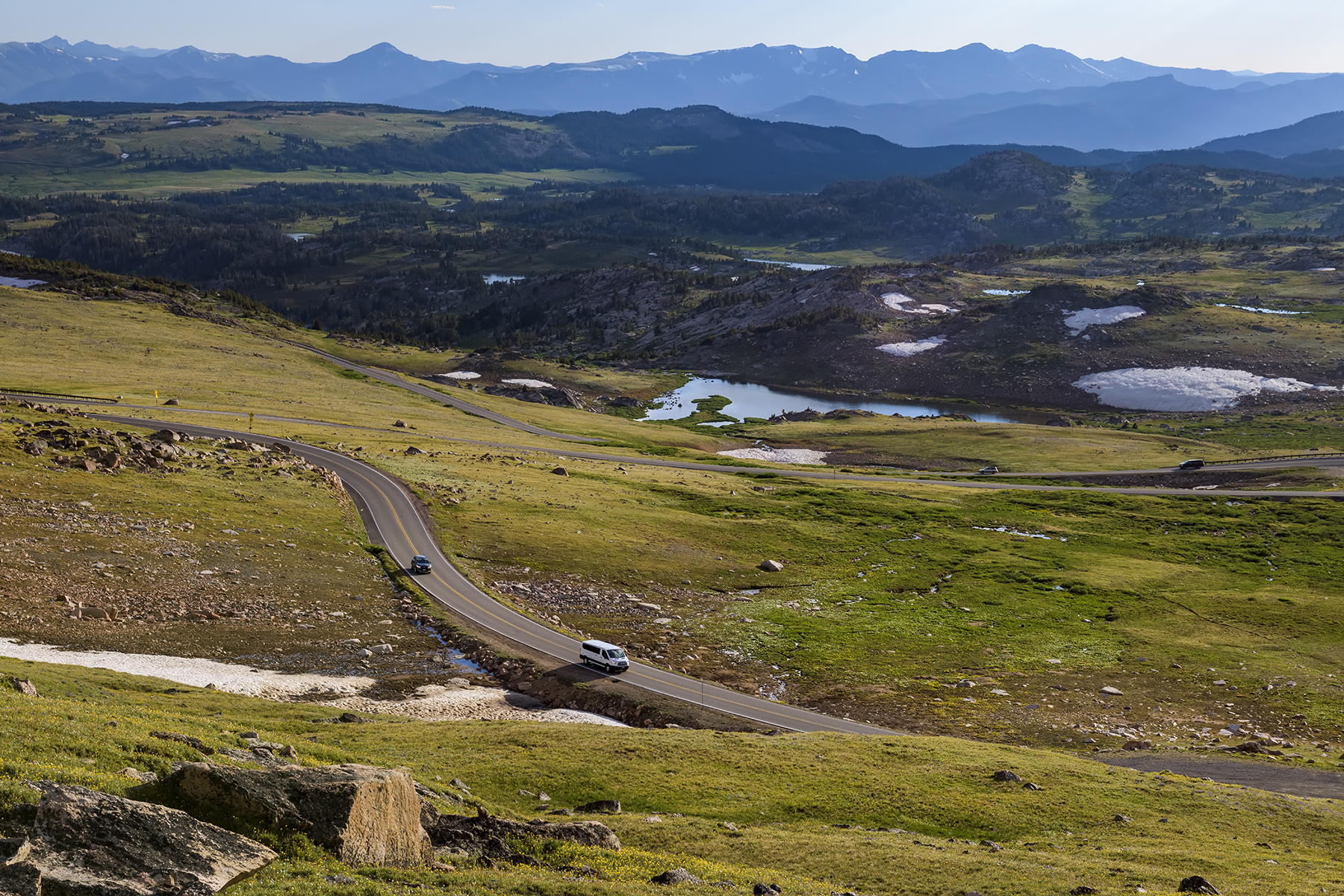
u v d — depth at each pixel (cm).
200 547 7950
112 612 6350
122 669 5453
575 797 3841
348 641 6856
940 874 3022
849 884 2923
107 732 2750
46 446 9306
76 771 2131
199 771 1898
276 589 7512
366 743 4197
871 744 4900
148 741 2753
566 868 2402
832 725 6056
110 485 8950
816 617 8719
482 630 7369
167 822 1666
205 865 1591
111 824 1595
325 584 7894
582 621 8138
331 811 1939
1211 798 4294
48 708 3008
